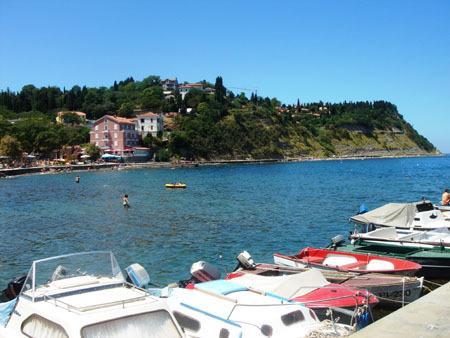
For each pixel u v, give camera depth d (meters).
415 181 104.25
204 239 35.75
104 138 191.88
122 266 27.97
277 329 12.69
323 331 12.74
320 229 39.78
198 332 13.09
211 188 86.19
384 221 30.41
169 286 17.95
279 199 65.25
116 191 80.69
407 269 20.83
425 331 8.16
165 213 51.22
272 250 31.98
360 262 22.72
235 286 14.61
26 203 63.22
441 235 27.22
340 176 125.69
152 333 9.68
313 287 16.00
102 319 9.38
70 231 40.34
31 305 10.65
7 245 34.72
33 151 177.00
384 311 18.56
